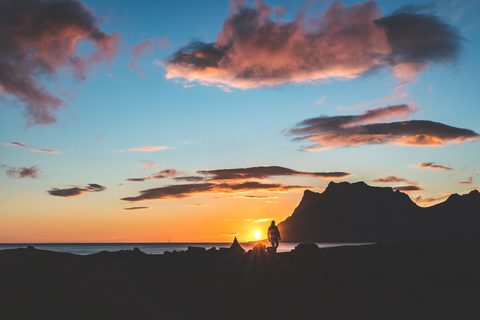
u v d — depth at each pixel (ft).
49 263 80.48
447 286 62.95
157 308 56.39
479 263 72.84
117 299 58.70
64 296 56.08
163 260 92.73
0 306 45.75
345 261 79.36
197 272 78.43
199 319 51.90
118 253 104.27
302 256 86.48
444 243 93.76
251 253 91.40
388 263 76.13
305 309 54.54
